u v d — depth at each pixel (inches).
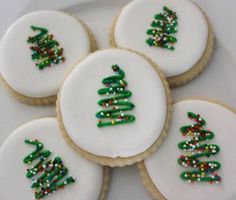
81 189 10.8
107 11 13.2
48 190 10.7
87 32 12.6
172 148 10.9
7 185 11.0
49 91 11.9
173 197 10.6
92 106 11.0
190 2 12.4
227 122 11.1
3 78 12.1
